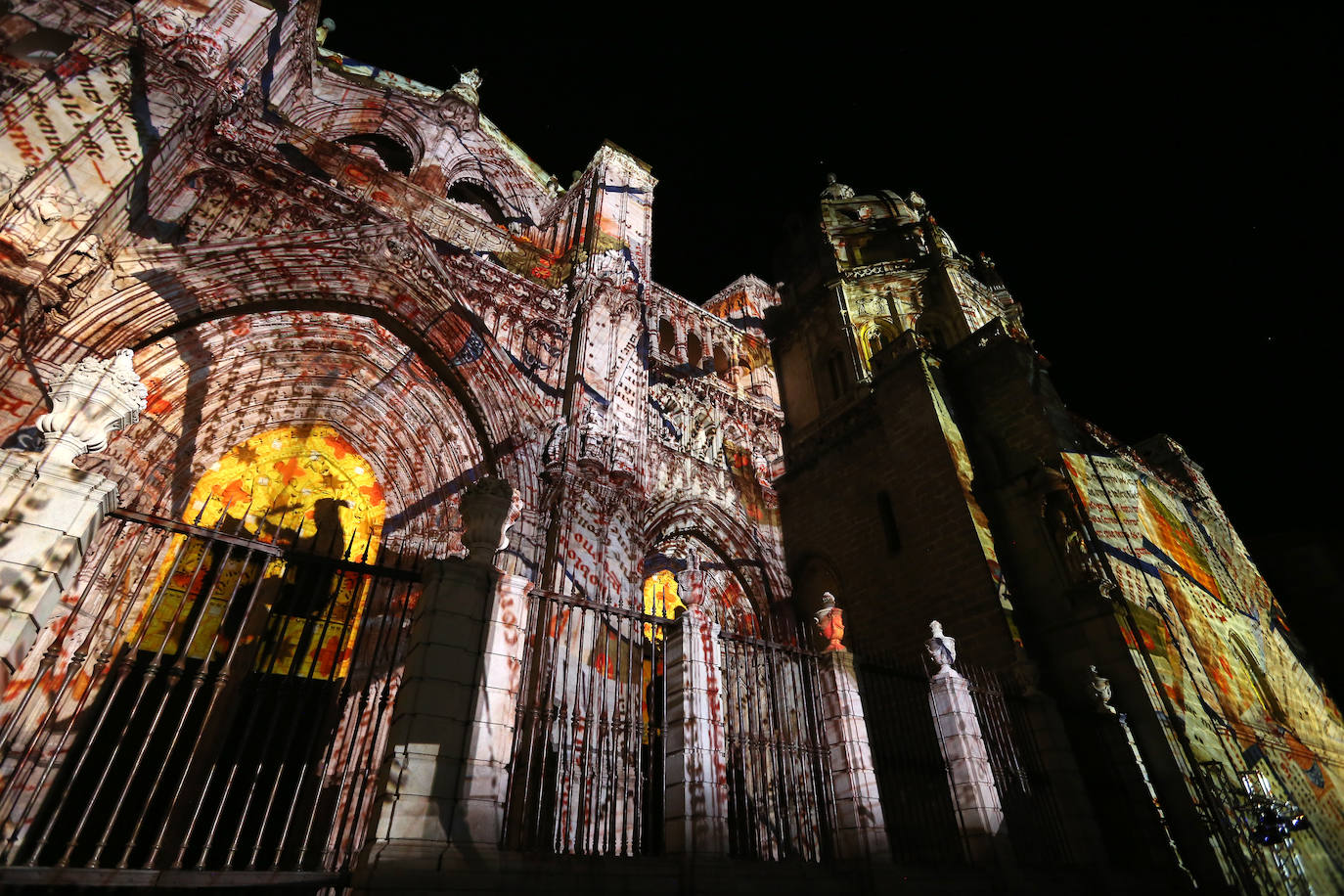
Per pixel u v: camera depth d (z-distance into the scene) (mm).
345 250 14984
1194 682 16734
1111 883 10672
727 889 7270
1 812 5254
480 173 25656
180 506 13883
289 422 16016
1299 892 14078
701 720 8344
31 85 11320
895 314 26094
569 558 15000
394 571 7684
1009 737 12008
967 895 8961
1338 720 27172
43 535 5312
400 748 6230
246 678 11773
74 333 11141
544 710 7773
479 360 16656
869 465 21469
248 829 12570
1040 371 20125
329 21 24156
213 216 13945
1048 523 17219
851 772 9242
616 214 23562
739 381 26953
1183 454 33156
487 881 6027
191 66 13586
